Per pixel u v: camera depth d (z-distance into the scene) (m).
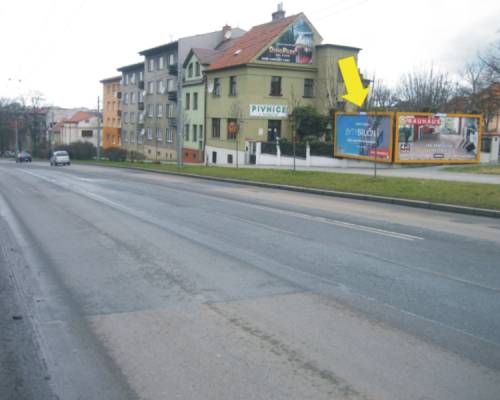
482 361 4.41
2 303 6.05
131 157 50.72
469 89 53.31
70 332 5.12
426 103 51.31
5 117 96.88
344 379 4.07
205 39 56.00
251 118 42.41
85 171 38.22
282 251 8.77
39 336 5.02
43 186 22.89
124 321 5.41
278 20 46.56
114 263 7.93
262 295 6.27
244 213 13.62
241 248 9.01
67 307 5.89
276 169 29.67
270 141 42.72
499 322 5.37
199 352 4.60
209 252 8.67
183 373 4.20
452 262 8.02
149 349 4.68
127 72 74.38
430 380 4.05
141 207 14.84
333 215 13.37
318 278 7.04
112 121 83.19
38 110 99.94
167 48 59.38
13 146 107.81
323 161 35.62
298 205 15.64
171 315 5.58
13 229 11.12
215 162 47.59
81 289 6.59
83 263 7.95
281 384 3.99
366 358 4.46
